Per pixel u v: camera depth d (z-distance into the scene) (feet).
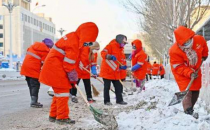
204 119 17.22
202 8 47.52
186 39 16.63
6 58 168.14
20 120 20.12
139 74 33.24
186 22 45.91
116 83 27.04
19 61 170.09
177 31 17.02
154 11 53.67
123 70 30.12
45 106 27.22
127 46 76.13
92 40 17.13
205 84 23.88
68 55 17.07
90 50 28.94
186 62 17.83
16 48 282.77
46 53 26.08
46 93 40.63
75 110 23.62
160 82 53.11
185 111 18.06
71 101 29.53
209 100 21.89
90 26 17.04
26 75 26.07
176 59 17.80
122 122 17.75
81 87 52.75
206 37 62.23
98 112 16.22
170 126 15.74
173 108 19.47
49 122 19.08
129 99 30.17
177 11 47.52
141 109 21.42
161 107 20.85
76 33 17.44
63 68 17.49
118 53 27.22
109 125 16.12
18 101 31.24
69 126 17.54
